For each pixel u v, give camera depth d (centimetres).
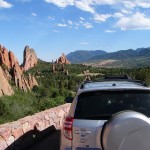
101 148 532
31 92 9088
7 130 865
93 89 578
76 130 546
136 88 575
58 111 1373
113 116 475
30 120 1031
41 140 1086
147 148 462
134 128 463
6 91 6122
